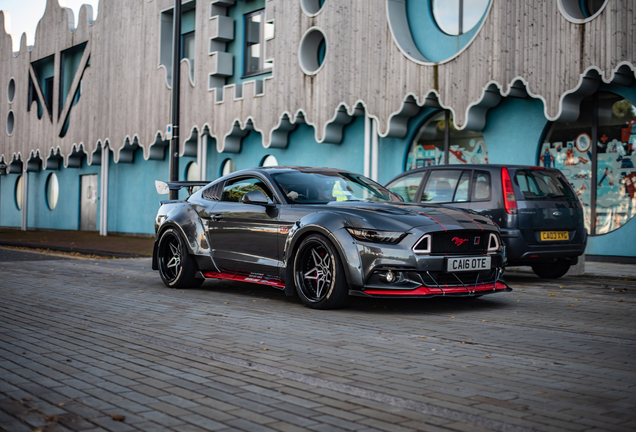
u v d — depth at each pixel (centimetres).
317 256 630
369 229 593
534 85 1116
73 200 2783
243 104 1753
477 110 1256
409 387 349
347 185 731
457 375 376
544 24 1101
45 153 2691
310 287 643
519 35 1138
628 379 371
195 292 768
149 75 2089
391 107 1365
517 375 378
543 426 288
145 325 540
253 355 426
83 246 1716
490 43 1183
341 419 296
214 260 751
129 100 2177
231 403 321
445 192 889
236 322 555
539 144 1233
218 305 659
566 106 1097
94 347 452
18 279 894
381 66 1383
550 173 878
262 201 668
